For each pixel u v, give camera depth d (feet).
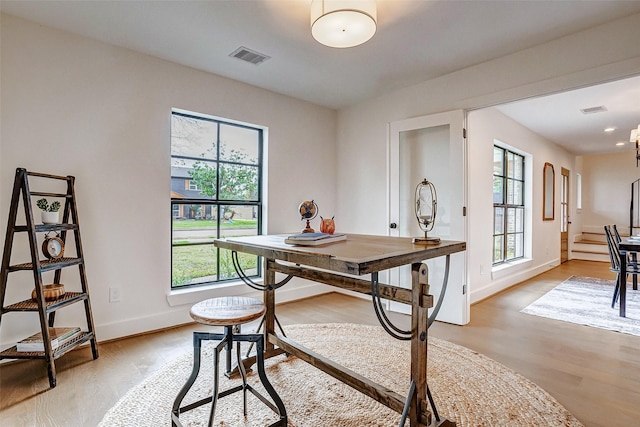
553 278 17.20
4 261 6.64
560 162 21.72
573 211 25.04
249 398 6.08
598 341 8.85
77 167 8.16
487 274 13.53
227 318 4.97
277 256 5.30
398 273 11.76
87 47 8.29
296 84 11.35
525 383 6.61
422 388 4.94
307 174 13.23
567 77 8.13
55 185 7.88
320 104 13.48
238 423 5.37
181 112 10.09
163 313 9.55
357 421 5.45
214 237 11.04
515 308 11.90
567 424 5.34
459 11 7.09
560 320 10.58
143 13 7.23
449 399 6.03
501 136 14.46
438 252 5.28
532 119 15.42
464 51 8.93
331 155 14.12
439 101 10.71
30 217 6.58
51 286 7.28
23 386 6.44
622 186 25.68
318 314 11.10
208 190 10.88
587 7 6.94
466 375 6.92
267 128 11.96
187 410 5.18
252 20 7.49
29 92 7.54
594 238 26.35
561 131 17.54
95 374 6.92
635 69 7.20
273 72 10.37
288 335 9.10
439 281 10.68
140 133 9.11
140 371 7.06
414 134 11.50
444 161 10.77
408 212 11.68
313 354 6.28
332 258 4.33
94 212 8.39
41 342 6.65
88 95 8.30
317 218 13.57
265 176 12.01
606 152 23.95
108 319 8.64
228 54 9.18
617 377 6.91
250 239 6.78
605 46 7.59
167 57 9.37
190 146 10.48
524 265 16.62
